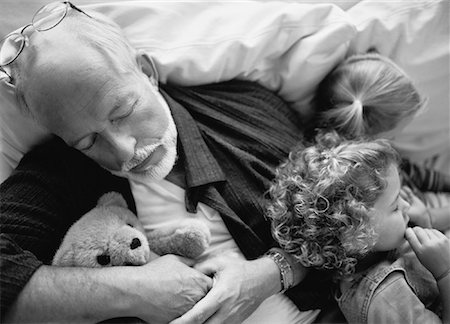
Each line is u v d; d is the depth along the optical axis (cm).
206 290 82
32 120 84
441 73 108
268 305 91
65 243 80
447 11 104
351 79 98
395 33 104
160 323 80
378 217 86
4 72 78
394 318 85
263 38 97
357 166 85
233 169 92
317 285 94
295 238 86
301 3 108
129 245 79
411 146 119
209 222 89
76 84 73
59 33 76
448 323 88
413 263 94
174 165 90
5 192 83
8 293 73
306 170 87
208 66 95
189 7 98
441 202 117
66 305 75
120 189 89
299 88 105
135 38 94
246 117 97
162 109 84
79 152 89
